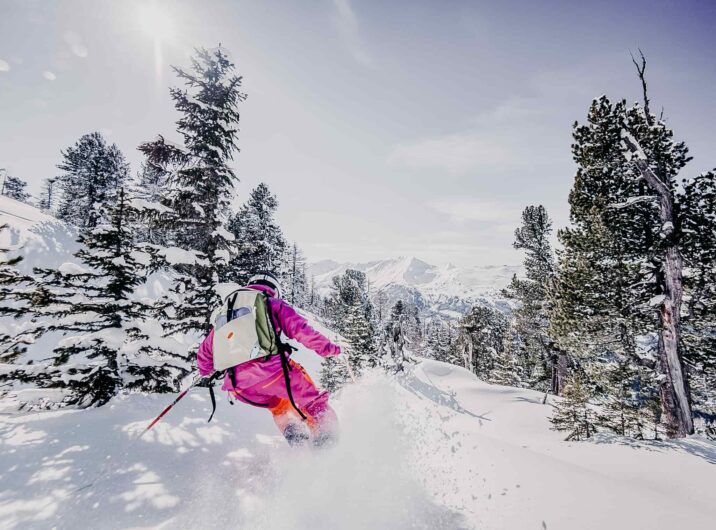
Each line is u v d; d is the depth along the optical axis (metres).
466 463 3.22
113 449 3.30
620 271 15.67
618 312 15.38
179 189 10.54
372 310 50.59
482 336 48.34
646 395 16.58
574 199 16.91
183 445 3.46
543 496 2.94
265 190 30.67
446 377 27.08
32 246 18.34
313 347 2.87
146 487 2.60
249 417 4.55
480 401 21.12
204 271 9.85
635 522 2.81
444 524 2.28
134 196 7.41
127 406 4.71
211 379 3.03
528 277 29.34
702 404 17.17
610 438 13.38
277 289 3.14
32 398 5.48
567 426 15.05
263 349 2.69
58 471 2.85
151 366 6.48
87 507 2.35
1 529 2.10
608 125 15.41
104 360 6.30
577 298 16.50
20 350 6.29
